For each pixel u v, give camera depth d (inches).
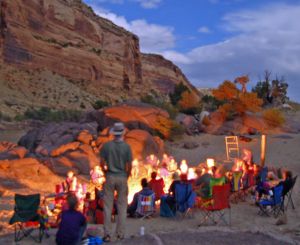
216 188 415.8
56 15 3774.6
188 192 445.4
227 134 1290.6
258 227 402.3
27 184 660.7
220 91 1389.0
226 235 325.7
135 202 455.8
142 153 936.3
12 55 3048.7
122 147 312.2
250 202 545.6
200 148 1148.5
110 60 4227.4
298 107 2409.0
